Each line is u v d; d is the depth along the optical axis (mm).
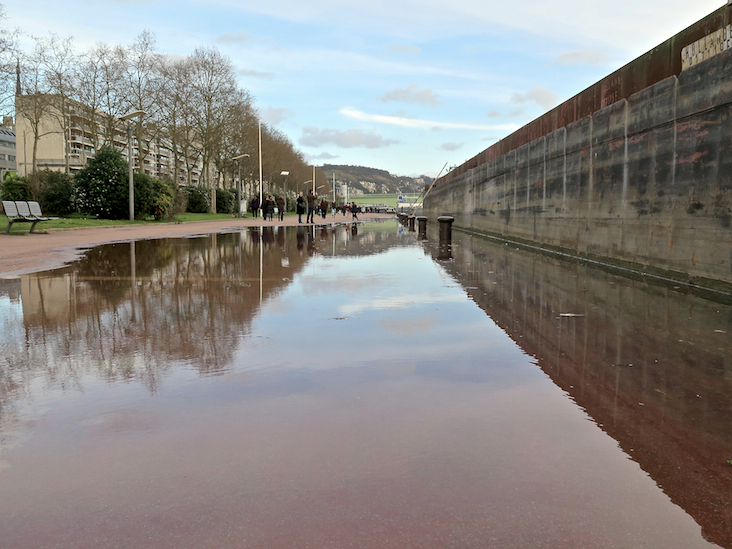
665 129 7777
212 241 16359
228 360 3613
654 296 6383
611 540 1657
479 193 23344
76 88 50719
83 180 30594
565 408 2754
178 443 2316
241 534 1690
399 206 105562
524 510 1811
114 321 4832
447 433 2420
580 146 11250
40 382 3141
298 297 6230
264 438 2363
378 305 5750
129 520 1767
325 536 1675
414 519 1761
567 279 7938
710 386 3135
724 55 6328
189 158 61781
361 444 2301
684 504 1861
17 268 8766
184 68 56094
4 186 34969
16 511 1823
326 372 3355
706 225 6797
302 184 129375
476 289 6957
